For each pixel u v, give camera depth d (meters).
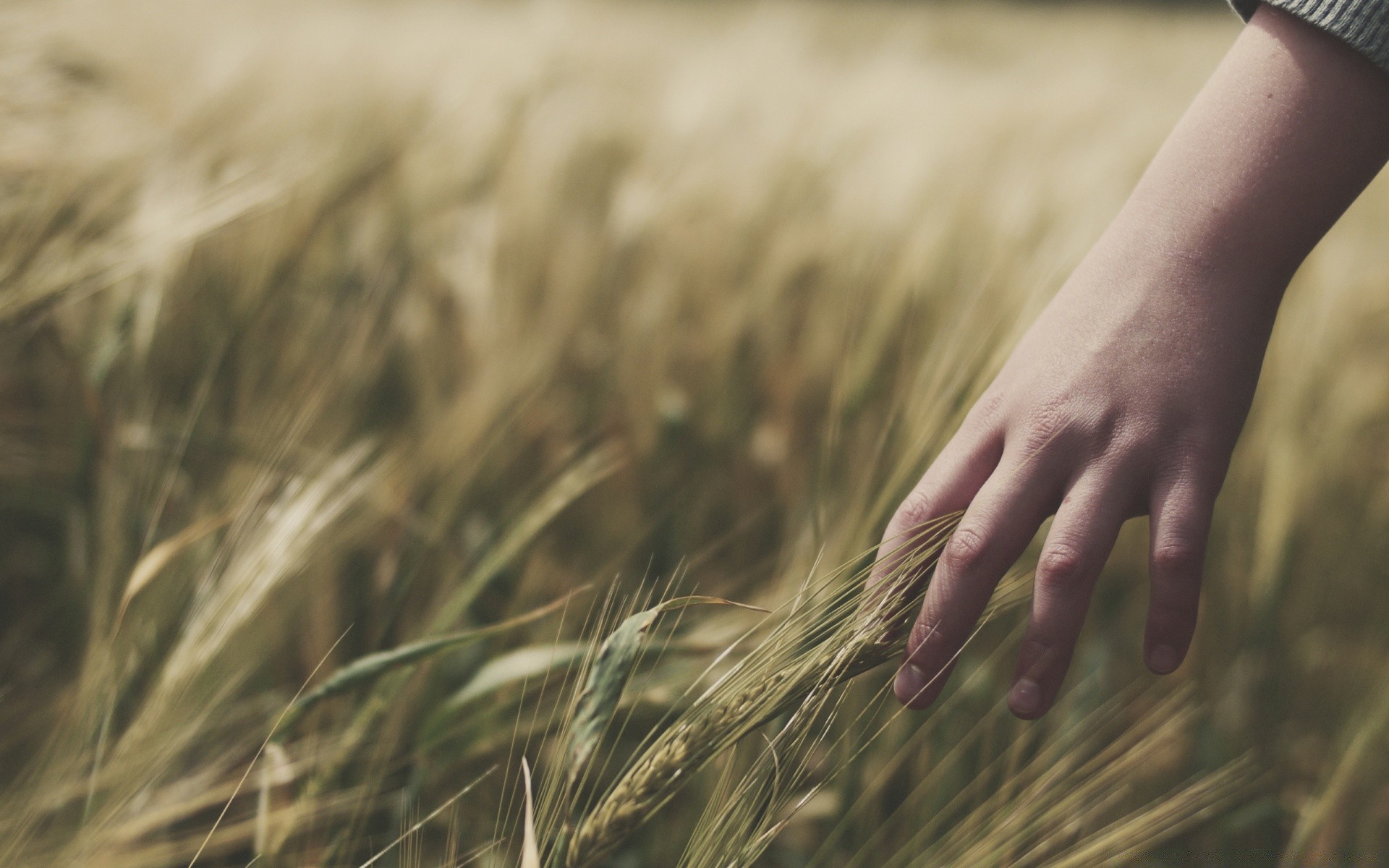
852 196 2.46
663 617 0.97
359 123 2.25
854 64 5.20
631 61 4.08
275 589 1.09
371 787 1.00
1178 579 0.86
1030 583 0.91
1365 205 4.12
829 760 1.12
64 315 1.46
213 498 1.14
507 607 1.17
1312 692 1.39
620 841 0.83
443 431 1.38
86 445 1.14
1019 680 0.87
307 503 1.02
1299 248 0.88
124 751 0.96
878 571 0.88
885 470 0.99
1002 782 1.12
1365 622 1.54
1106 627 1.49
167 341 1.54
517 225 2.09
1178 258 0.88
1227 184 0.88
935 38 11.81
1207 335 0.87
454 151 2.24
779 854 1.12
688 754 0.83
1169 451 0.86
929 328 1.47
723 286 2.22
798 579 1.01
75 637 1.14
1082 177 2.36
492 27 4.19
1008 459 0.88
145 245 1.15
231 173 1.49
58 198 1.18
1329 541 1.55
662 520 1.42
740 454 1.73
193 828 1.05
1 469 1.30
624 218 2.13
